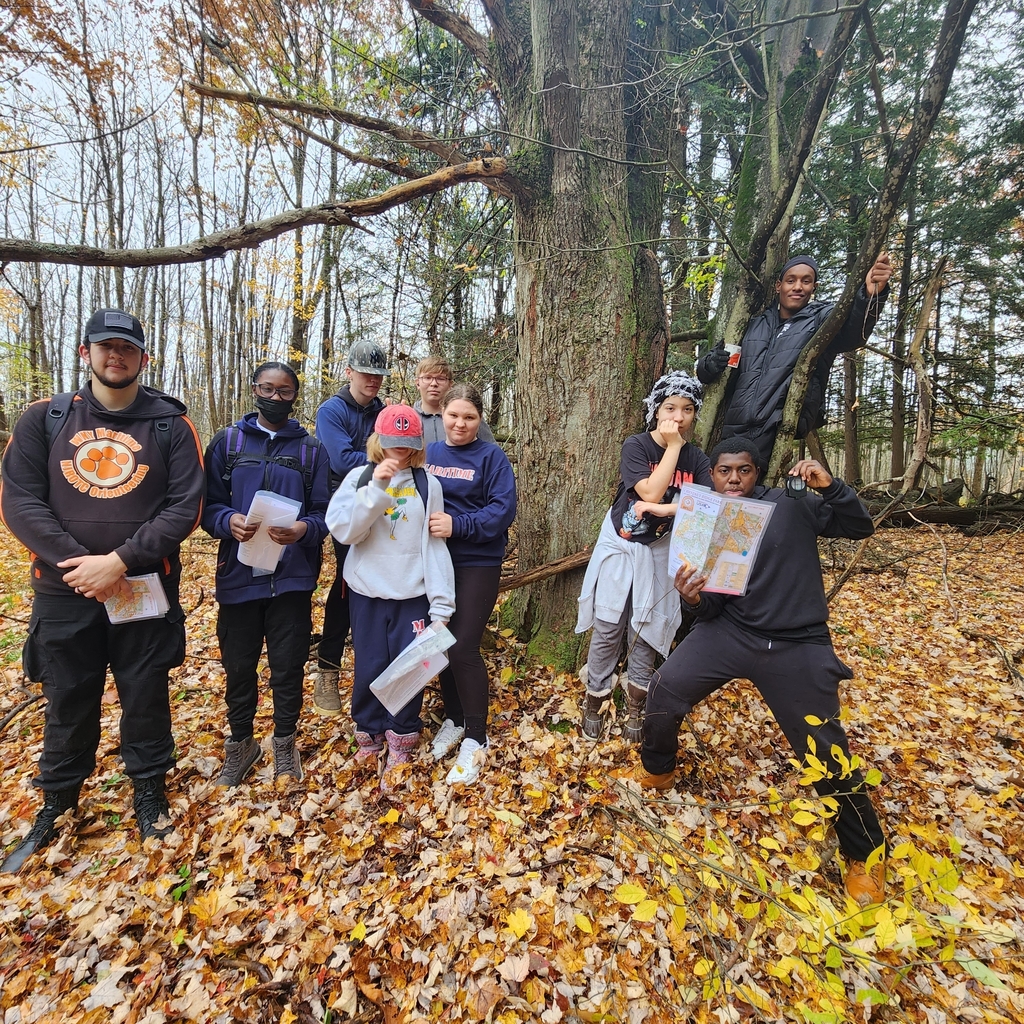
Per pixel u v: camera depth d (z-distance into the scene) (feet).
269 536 7.68
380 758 8.89
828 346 9.03
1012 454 17.07
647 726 7.91
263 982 5.66
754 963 5.87
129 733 7.50
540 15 10.69
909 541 27.48
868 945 4.51
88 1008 5.37
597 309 10.85
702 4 13.88
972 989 5.82
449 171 10.44
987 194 27.76
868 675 13.76
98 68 26.32
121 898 6.56
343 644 10.40
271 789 8.37
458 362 21.35
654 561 9.02
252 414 8.80
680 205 19.35
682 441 8.35
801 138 9.06
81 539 6.90
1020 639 15.88
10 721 9.78
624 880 6.89
